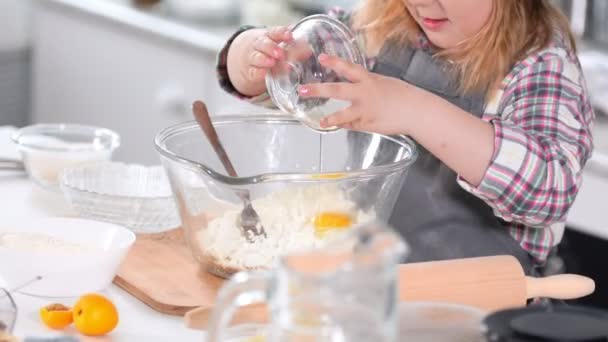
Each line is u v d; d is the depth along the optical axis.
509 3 1.75
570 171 1.59
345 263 0.95
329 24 1.55
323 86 1.46
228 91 1.93
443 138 1.52
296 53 1.51
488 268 1.36
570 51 1.80
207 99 3.20
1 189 1.90
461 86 1.82
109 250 1.45
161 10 3.50
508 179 1.54
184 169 1.48
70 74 3.69
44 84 3.80
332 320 0.92
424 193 1.84
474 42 1.76
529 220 1.61
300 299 0.91
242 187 1.47
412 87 1.51
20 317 1.37
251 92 1.89
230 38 1.92
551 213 1.59
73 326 1.35
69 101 3.72
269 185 1.47
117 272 1.50
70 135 2.03
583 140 1.67
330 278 0.91
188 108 3.27
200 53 3.18
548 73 1.72
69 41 3.66
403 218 1.85
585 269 2.54
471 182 1.57
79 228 1.55
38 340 1.14
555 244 1.81
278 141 1.69
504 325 1.04
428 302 1.22
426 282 1.34
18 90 3.84
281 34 1.61
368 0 1.97
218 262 1.49
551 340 1.00
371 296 0.92
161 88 3.35
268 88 1.57
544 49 1.75
